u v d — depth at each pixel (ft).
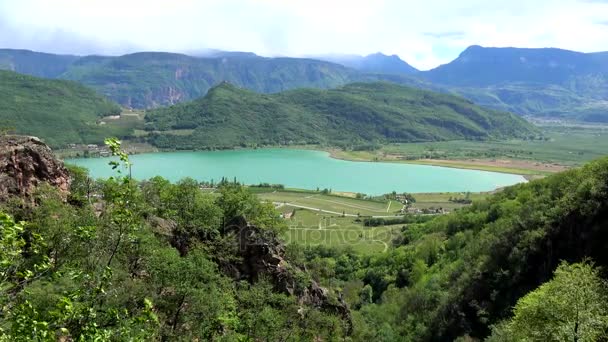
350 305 443.32
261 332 191.93
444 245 534.37
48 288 91.97
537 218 350.84
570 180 376.48
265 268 265.34
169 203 269.44
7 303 58.75
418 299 413.80
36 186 195.83
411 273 505.25
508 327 207.72
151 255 166.30
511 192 564.30
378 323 414.41
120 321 70.79
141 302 141.08
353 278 566.36
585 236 295.89
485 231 459.32
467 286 363.76
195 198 282.77
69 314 63.05
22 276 61.67
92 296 70.28
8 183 185.47
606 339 159.84
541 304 168.76
